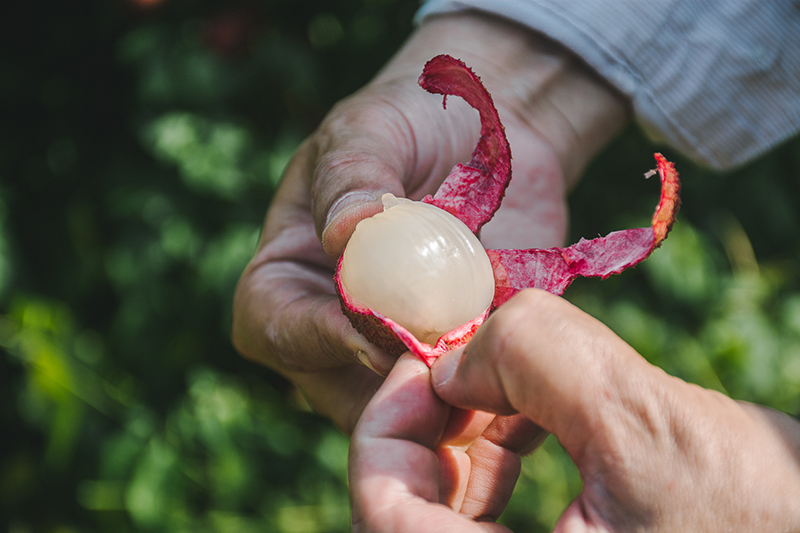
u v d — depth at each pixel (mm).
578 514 160
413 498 161
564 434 160
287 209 251
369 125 237
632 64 287
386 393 173
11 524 388
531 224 281
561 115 294
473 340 165
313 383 240
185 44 390
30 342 353
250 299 243
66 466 389
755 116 300
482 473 190
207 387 370
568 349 156
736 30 290
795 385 374
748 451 157
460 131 262
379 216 191
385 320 180
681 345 375
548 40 287
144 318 391
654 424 156
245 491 353
